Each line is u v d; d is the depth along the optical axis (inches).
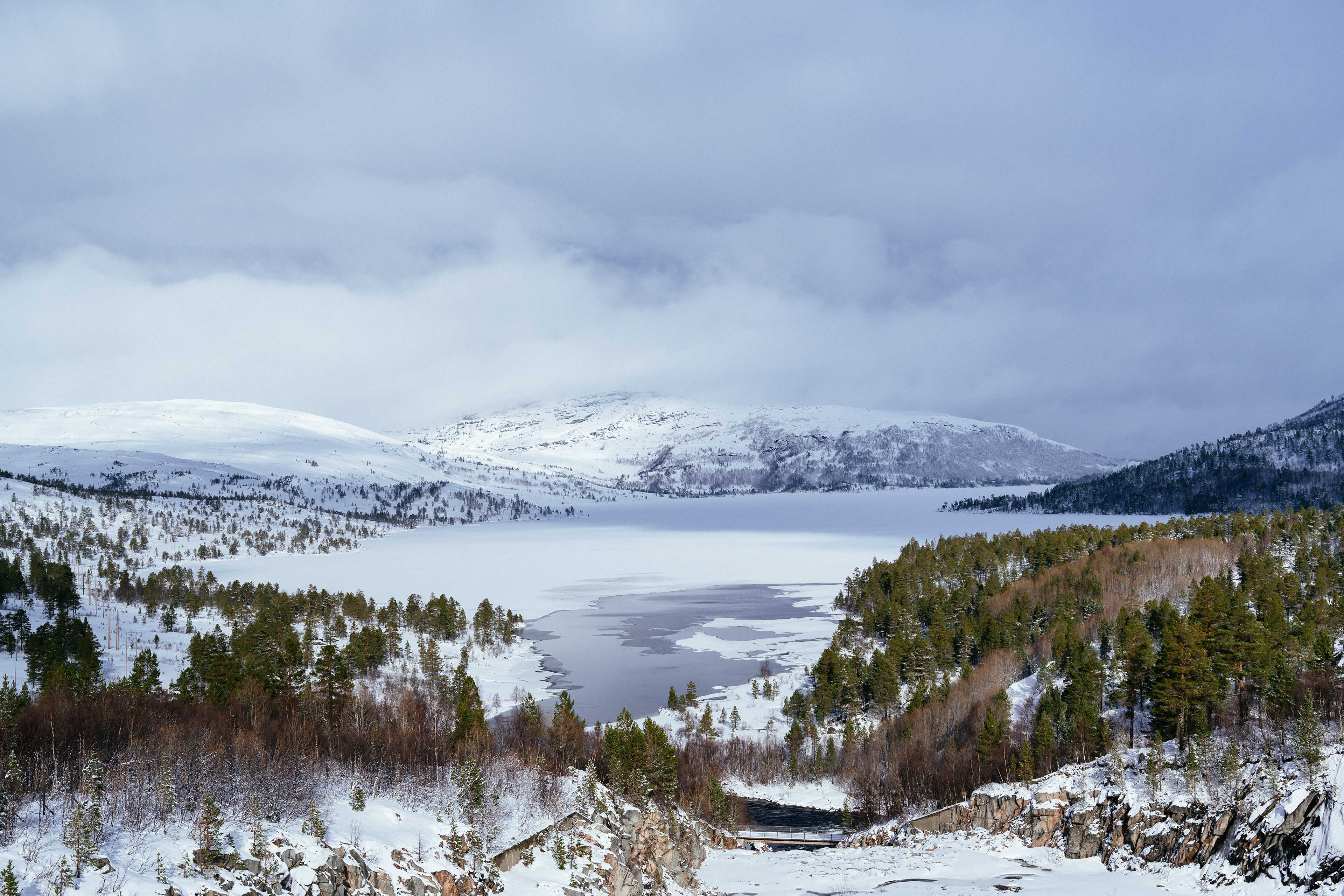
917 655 6048.2
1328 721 2938.0
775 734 5295.3
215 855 1371.8
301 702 3683.6
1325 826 2034.9
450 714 4596.5
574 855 2105.1
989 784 3452.3
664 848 2566.4
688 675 6579.7
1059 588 7037.4
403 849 1721.2
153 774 1716.3
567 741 3503.9
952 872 2561.5
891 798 4055.1
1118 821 2652.6
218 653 4426.7
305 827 1620.3
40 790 1551.4
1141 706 4042.8
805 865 2815.0
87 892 1175.0
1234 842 2250.2
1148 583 6894.7
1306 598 5492.1
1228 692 3366.1
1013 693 5044.3
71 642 5039.4
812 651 7352.4
